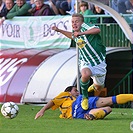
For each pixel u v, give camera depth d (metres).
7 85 43.56
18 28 47.88
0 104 42.06
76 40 31.08
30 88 42.31
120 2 44.56
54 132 24.83
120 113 34.09
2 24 48.44
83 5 45.56
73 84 40.59
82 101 30.27
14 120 29.72
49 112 34.50
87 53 30.72
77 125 27.52
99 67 30.83
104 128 26.36
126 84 45.72
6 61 45.34
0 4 48.94
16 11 47.88
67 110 30.72
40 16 46.88
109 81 46.69
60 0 49.66
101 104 30.20
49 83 41.72
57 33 46.38
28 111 35.66
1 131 25.20
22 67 44.03
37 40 47.25
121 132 24.92
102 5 37.16
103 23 45.75
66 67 42.22
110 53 43.97
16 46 48.16
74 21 30.69
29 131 25.20
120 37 45.84
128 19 42.84
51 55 44.66
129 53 46.19
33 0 49.84
